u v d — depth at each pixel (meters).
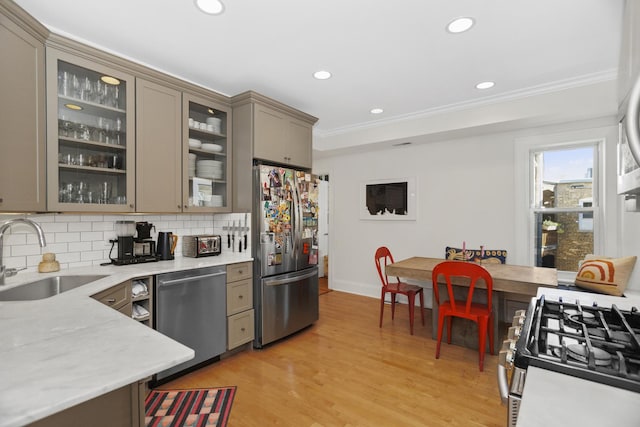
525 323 1.07
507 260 3.68
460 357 2.81
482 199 3.85
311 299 3.47
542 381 0.74
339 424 1.92
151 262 2.68
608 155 3.11
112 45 2.27
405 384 2.37
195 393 2.24
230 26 2.04
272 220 3.05
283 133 3.30
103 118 2.29
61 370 0.86
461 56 2.46
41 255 2.25
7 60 1.69
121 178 2.38
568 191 3.41
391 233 4.61
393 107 3.61
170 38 2.18
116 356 0.94
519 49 2.36
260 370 2.57
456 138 4.00
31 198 1.86
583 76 2.80
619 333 1.01
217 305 2.67
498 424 1.93
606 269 2.72
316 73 2.74
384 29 2.09
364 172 4.87
